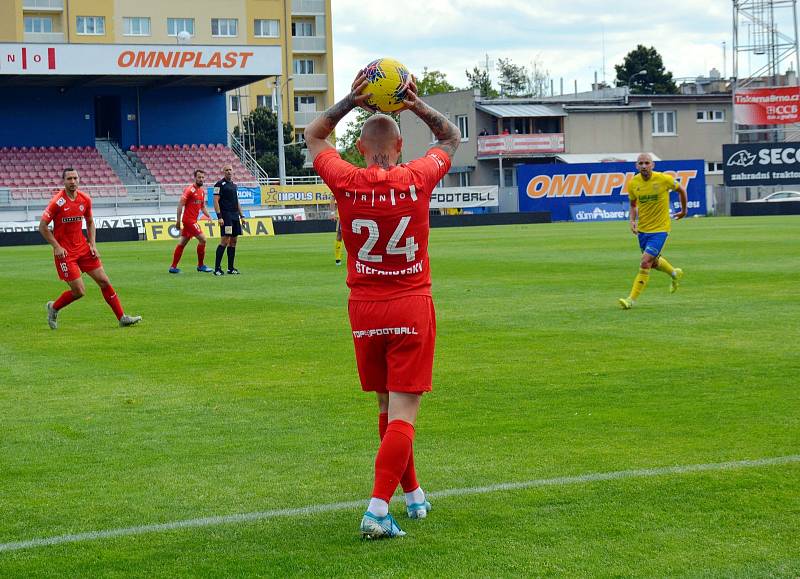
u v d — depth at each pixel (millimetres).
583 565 7773
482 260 40281
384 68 8742
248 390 15062
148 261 45438
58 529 8883
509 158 110875
